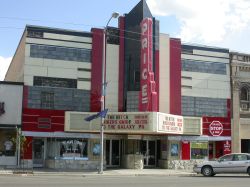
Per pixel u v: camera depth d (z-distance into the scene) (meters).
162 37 37.44
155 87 35.34
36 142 34.34
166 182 21.66
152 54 35.16
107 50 36.00
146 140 37.34
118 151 36.34
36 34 34.38
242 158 27.91
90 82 35.41
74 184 19.44
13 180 21.42
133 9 36.69
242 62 40.62
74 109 34.78
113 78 35.88
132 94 35.72
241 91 40.59
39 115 33.84
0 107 33.12
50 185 18.59
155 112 32.28
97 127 34.16
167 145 36.88
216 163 28.14
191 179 24.42
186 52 38.50
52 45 34.72
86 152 34.91
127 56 36.22
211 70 39.38
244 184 20.55
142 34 34.75
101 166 29.56
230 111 39.78
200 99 38.56
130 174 29.25
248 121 40.41
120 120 33.22
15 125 33.25
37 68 34.16
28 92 33.78
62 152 34.38
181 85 37.84
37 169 32.12
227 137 39.34
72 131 34.22
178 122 35.38
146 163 37.22
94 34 35.91
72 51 35.19
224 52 40.16
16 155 33.50
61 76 34.69
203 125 38.47
